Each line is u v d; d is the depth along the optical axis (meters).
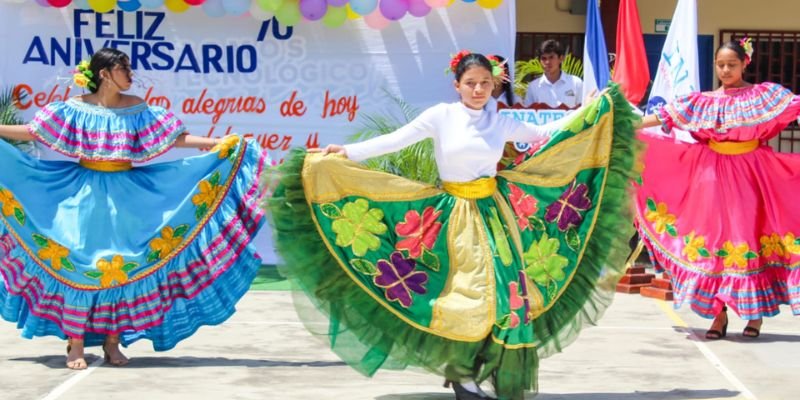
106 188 6.15
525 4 13.09
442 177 5.15
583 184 5.41
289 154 5.05
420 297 5.02
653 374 5.97
